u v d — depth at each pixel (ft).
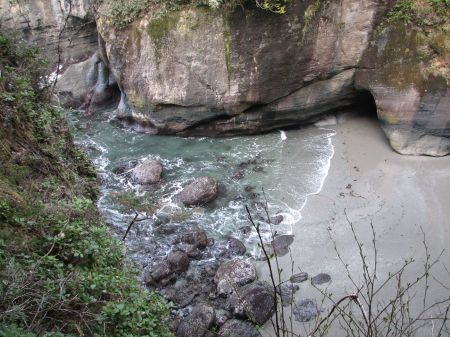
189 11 39.60
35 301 15.20
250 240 32.71
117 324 17.16
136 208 35.50
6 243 17.37
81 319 16.01
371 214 33.30
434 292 26.58
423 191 34.58
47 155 26.04
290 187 37.29
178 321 26.48
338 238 31.73
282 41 39.27
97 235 21.34
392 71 37.76
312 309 26.55
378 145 40.47
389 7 37.58
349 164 38.93
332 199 35.37
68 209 21.27
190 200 36.32
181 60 41.27
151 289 28.94
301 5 38.09
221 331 25.49
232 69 40.52
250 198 36.65
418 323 24.30
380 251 30.19
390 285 27.50
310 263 30.09
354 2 37.93
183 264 30.35
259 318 26.00
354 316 25.52
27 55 30.71
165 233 33.53
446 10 35.29
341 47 39.63
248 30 39.01
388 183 36.01
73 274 17.43
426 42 35.88
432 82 35.83
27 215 19.20
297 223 33.58
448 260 28.86
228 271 29.22
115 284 19.06
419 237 30.86
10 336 12.67
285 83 41.09
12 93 25.76
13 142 23.95
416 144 38.27
